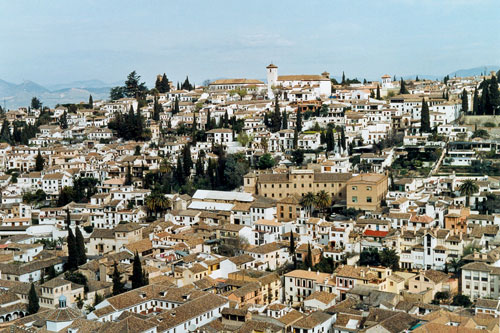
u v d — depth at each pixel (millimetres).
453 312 182000
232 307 196625
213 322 184500
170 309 190625
